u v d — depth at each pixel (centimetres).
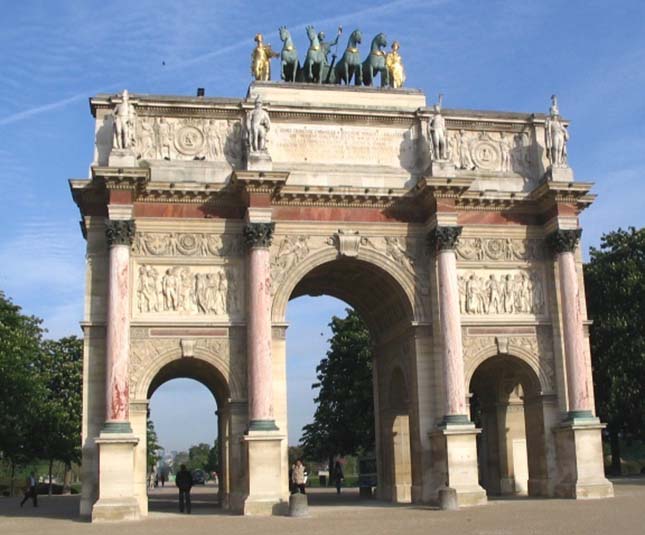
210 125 4872
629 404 6981
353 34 5328
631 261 7356
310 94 5062
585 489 4572
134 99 4769
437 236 4744
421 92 5206
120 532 3400
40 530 3606
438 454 4606
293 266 4738
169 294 4600
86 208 4625
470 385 5703
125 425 4241
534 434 4978
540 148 5175
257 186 4600
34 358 8419
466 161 5112
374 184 4925
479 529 3075
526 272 5019
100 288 4538
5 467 12212
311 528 3341
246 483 4366
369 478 6078
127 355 4334
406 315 4922
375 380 5609
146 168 4438
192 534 3216
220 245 4706
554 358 4925
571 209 4944
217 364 4572
